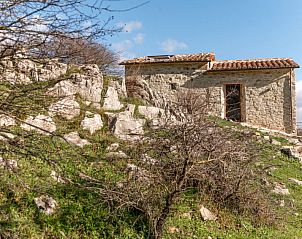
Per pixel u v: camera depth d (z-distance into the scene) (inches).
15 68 183.6
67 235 229.5
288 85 689.0
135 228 253.6
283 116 689.6
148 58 806.5
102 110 447.8
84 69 308.7
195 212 298.5
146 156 306.5
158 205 264.4
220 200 325.7
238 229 300.7
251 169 352.8
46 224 231.0
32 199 243.9
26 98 174.6
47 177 267.1
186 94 633.6
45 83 183.2
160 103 569.9
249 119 709.3
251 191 335.9
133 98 555.2
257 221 322.0
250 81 709.9
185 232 269.9
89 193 266.2
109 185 242.7
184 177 261.3
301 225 348.8
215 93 724.0
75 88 439.2
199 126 275.3
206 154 289.7
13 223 219.8
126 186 253.8
